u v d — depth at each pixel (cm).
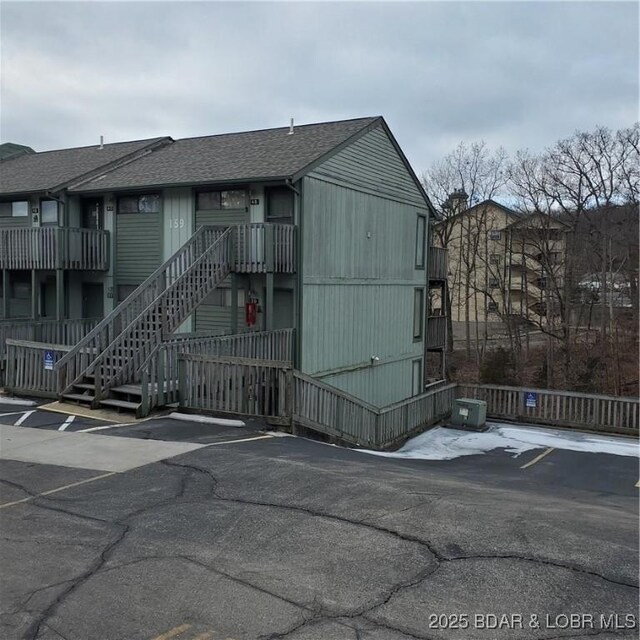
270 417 1095
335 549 516
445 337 2675
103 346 1270
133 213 1880
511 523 585
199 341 1254
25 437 952
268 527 568
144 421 1091
